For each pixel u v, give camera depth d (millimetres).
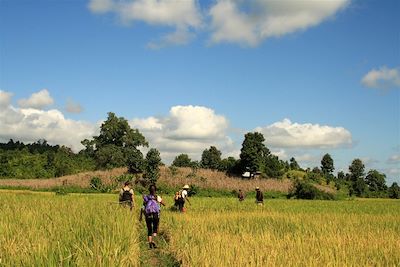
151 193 16734
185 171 92625
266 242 13148
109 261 9000
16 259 8656
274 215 25703
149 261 13250
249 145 104812
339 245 12711
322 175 124688
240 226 18281
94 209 21641
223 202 45344
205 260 10117
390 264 10656
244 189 84000
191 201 46250
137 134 130875
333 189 103562
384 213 33719
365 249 12695
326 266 9906
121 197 24453
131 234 13586
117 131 129750
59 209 21094
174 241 14375
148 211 16328
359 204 53250
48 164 117500
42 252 8797
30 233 11469
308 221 22078
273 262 9977
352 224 21156
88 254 9297
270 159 110812
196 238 14102
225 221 20953
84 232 12477
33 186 80000
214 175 94312
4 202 26781
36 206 22969
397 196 104188
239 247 11844
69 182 81812
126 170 88312
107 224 14406
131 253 10859
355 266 10188
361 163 150750
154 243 16000
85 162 127062
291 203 51906
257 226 19062
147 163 83500
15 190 74688
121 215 18203
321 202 58562
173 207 30688
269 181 90000
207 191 81188
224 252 10891
